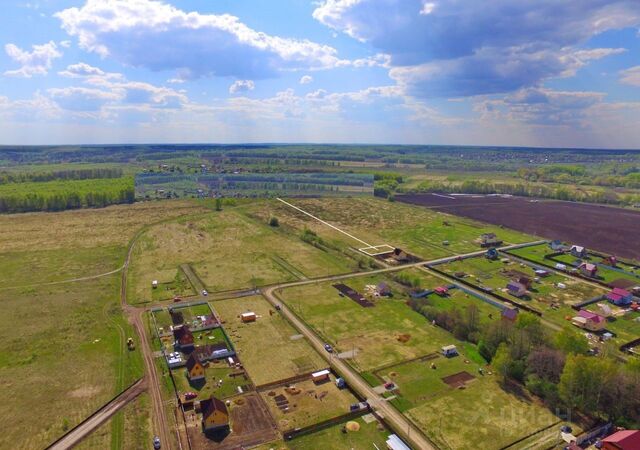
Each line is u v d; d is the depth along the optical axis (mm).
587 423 66000
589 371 67812
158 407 70062
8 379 77062
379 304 110875
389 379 77438
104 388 74812
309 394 73500
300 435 63625
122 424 65750
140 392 74000
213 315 103125
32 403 70438
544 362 75625
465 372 80000
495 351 83312
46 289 119438
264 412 68500
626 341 92875
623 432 60281
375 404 70500
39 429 64375
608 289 123000
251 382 76812
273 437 63031
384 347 88875
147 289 119875
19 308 106750
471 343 90875
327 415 67875
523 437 62812
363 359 84188
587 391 67875
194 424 65812
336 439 62844
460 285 125562
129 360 83875
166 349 87812
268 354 86125
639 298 115375
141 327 98000
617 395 66312
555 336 86125
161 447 61031
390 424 65562
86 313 104500
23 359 83688
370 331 96000
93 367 81312
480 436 63000
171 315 103875
